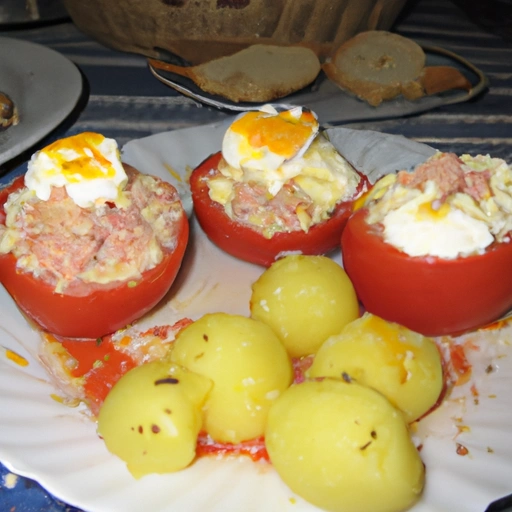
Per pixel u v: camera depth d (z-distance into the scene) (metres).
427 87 0.46
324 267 0.29
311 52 0.46
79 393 0.28
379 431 0.22
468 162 0.30
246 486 0.24
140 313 0.30
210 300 0.32
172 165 0.37
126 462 0.24
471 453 0.25
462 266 0.28
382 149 0.37
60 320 0.29
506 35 0.54
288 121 0.32
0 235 0.29
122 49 0.49
